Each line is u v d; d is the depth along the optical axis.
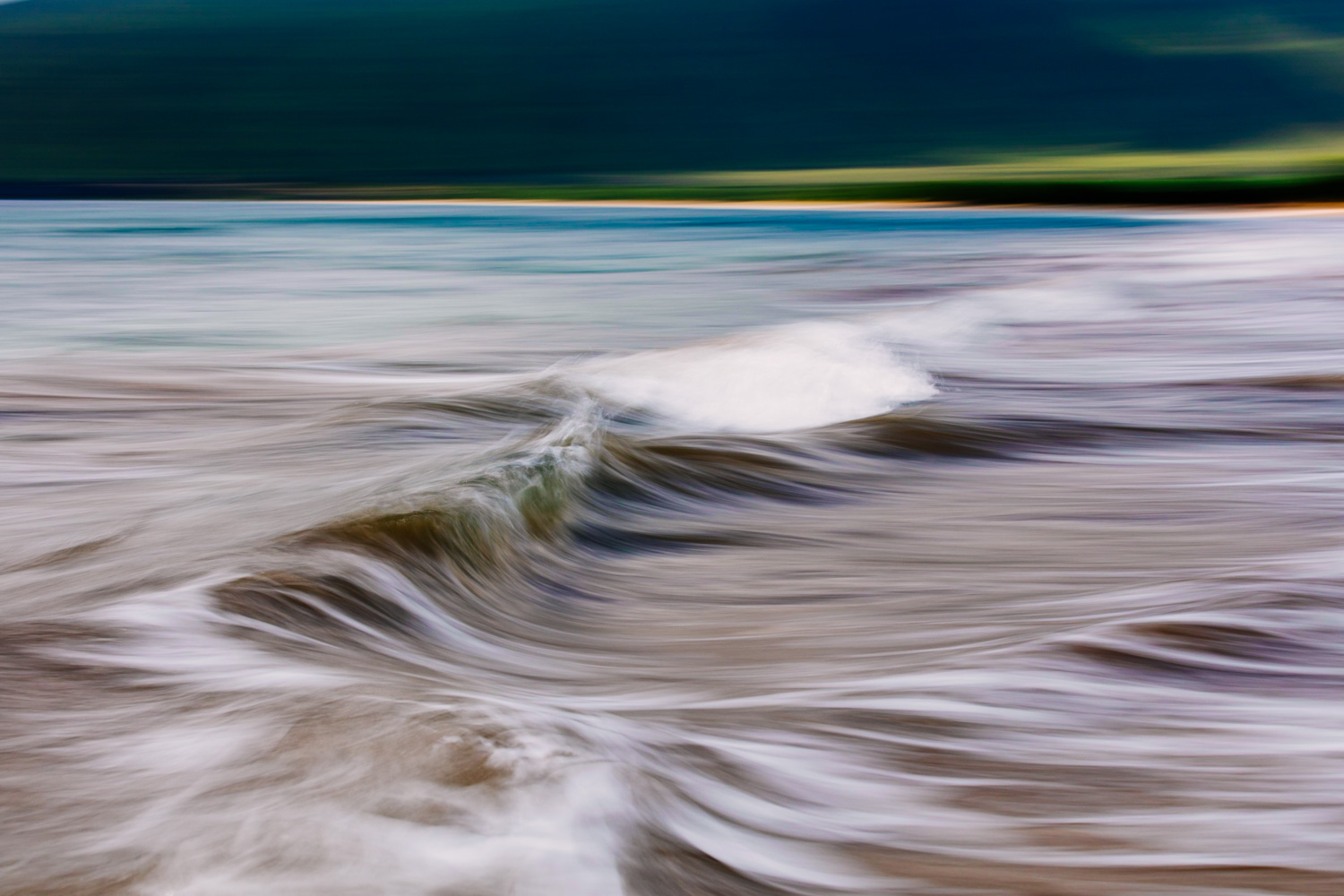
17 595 4.85
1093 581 5.47
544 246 42.53
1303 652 3.97
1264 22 163.88
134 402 12.06
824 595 5.47
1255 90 151.12
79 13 170.38
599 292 26.09
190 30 166.12
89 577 4.99
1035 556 6.09
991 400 11.48
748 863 2.33
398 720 2.56
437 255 37.94
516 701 3.33
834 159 139.25
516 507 5.91
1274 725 3.38
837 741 3.24
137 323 19.98
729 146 143.75
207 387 13.20
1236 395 11.61
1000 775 3.01
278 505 6.37
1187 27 163.62
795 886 2.29
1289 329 17.08
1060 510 7.24
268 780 2.37
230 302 23.80
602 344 17.70
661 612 5.30
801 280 28.42
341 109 149.50
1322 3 168.12
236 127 144.50
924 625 4.82
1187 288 23.09
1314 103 148.62
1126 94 152.50
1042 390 12.20
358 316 21.44
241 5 173.12
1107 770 3.05
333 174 130.62
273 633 3.95
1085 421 10.26
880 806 2.79
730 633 4.89
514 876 1.98
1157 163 123.19
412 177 128.50
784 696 3.72
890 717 3.45
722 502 7.40
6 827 2.29
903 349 14.93
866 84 155.25
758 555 6.32
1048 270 29.84
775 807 2.69
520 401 10.52
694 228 55.00
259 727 2.71
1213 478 8.09
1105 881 2.39
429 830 2.09
